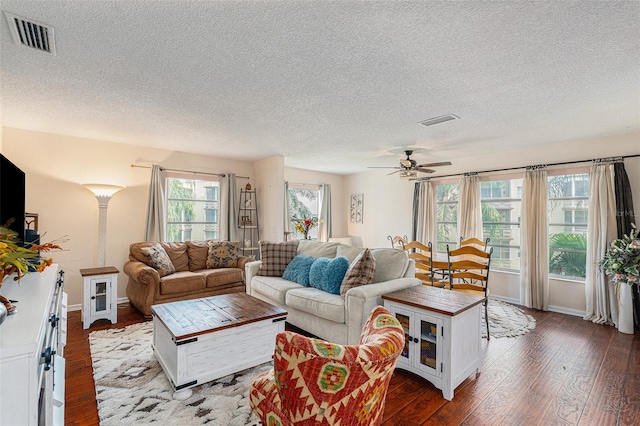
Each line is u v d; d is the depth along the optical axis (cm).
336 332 273
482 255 334
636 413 197
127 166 450
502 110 299
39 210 385
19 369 93
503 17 160
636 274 329
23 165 374
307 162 590
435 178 574
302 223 630
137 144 448
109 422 183
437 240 580
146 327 341
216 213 546
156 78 234
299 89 253
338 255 355
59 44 188
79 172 411
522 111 301
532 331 345
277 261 396
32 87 251
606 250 381
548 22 164
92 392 214
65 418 187
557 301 429
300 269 362
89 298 339
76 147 409
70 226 405
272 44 188
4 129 362
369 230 701
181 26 170
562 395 217
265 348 246
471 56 200
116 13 159
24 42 185
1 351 90
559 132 375
